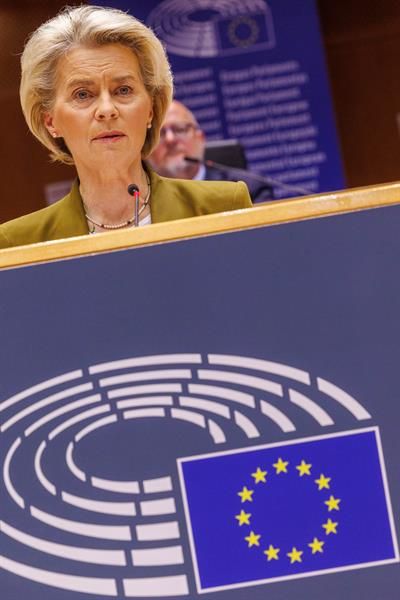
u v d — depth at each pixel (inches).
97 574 106.8
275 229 106.7
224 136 431.2
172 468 106.7
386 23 474.9
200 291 106.8
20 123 468.8
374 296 106.3
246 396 106.6
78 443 107.3
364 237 106.4
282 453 106.4
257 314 106.7
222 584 106.2
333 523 106.2
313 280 106.6
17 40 461.7
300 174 430.9
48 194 470.9
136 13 431.5
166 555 106.6
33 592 107.0
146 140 157.8
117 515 106.9
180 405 106.9
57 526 107.2
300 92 429.4
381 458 106.0
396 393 106.0
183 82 430.9
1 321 107.6
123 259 107.0
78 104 144.3
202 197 152.5
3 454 107.5
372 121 478.6
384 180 478.6
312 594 106.1
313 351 106.4
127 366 107.0
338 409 106.0
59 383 107.3
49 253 107.3
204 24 429.4
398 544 105.8
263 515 106.5
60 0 456.1
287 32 429.4
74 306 107.3
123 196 150.0
